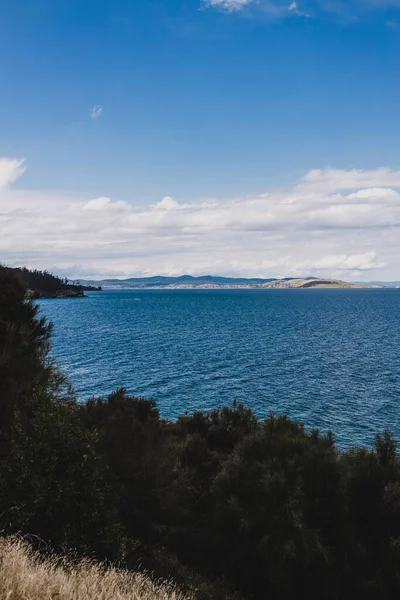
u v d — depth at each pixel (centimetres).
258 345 9462
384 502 1173
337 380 6050
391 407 4741
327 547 1089
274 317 17200
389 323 14762
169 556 1206
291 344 9656
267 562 1070
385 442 1389
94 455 1092
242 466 1286
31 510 948
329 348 9062
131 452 1307
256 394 5288
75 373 6319
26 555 795
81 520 980
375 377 6250
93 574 810
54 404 1221
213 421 1933
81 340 10062
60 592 698
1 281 1584
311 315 18250
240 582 1147
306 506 1138
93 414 1606
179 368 6812
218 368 6850
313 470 1212
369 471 1262
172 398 5091
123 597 738
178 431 1900
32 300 1650
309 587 1064
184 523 1314
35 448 1019
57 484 983
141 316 17375
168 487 1296
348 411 4603
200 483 1451
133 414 1581
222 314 18650
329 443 1446
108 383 5738
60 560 871
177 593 934
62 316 17162
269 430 1535
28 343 1434
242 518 1147
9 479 1006
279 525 1100
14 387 1271
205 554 1230
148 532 1198
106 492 1077
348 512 1182
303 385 5747
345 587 1084
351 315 18325
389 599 1085
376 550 1134
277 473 1193
